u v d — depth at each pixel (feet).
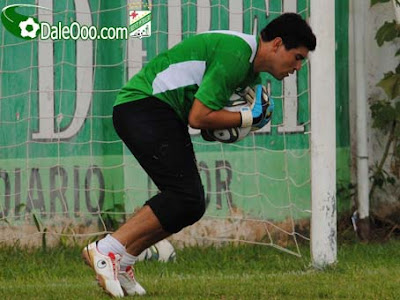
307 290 74.59
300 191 106.73
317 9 85.61
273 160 105.91
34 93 102.94
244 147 105.19
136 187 103.40
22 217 103.09
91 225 103.50
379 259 96.02
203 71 66.90
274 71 67.82
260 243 102.22
